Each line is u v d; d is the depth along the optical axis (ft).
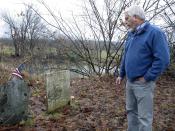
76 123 9.73
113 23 20.88
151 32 7.31
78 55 22.22
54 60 24.13
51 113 10.56
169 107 11.93
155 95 13.94
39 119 9.74
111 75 18.81
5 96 8.94
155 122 10.12
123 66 8.29
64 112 10.80
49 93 10.52
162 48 7.21
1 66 14.53
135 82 7.63
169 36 19.43
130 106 8.09
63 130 9.13
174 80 17.79
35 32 28.66
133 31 7.66
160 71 7.24
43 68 22.86
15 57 24.88
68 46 22.80
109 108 11.42
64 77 11.20
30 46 26.84
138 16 7.47
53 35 23.17
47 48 24.82
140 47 7.43
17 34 30.42
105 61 20.77
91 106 11.54
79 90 14.17
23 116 9.27
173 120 10.45
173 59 19.12
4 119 8.95
